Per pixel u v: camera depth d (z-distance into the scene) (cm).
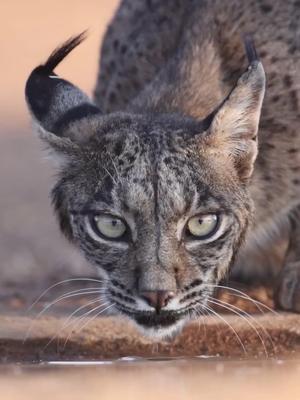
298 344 1656
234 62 1755
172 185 1497
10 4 5022
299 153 1736
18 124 3528
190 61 1748
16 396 1352
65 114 1603
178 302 1502
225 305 1688
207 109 1700
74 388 1398
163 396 1351
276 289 1778
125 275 1512
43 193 2875
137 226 1498
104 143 1552
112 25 1966
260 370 1515
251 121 1555
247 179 1578
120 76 1898
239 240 1591
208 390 1383
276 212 1758
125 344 1648
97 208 1523
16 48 4450
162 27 1877
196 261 1521
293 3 1778
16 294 1953
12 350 1620
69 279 1891
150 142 1529
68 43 1689
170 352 1642
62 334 1659
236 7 1784
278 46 1753
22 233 2481
